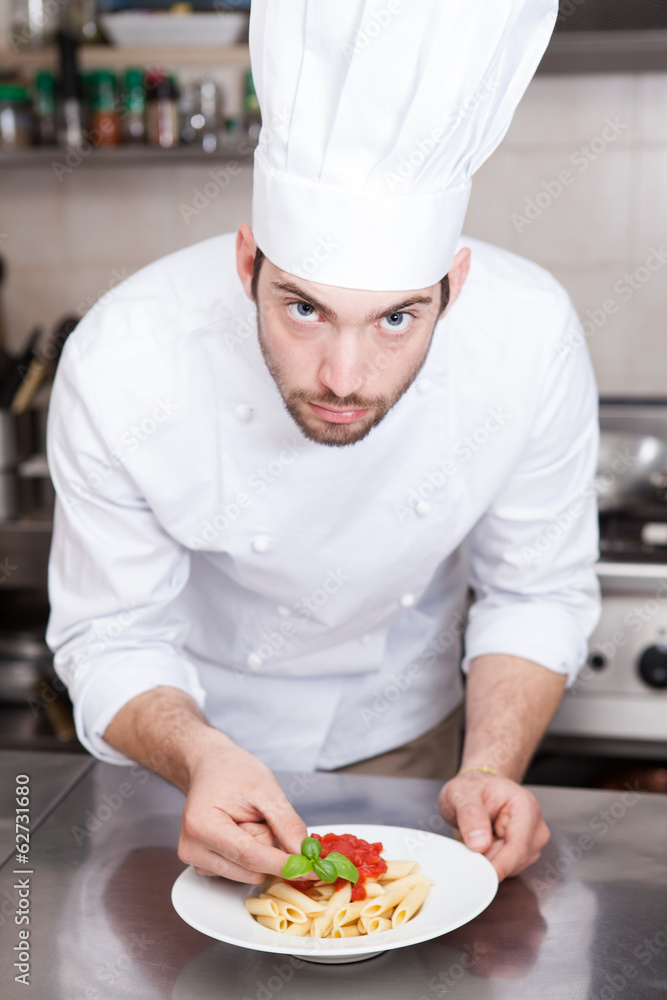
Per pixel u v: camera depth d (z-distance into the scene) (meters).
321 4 0.69
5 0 2.11
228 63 2.05
